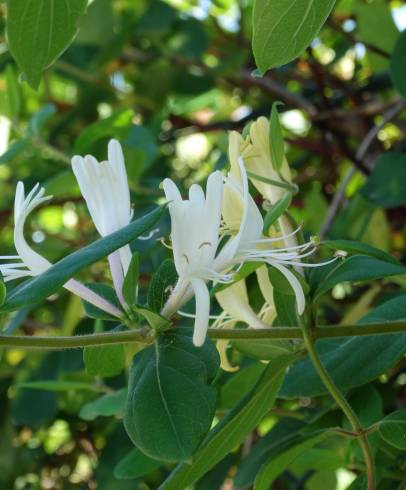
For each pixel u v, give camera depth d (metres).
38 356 0.84
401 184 0.63
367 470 0.40
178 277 0.37
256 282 0.54
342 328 0.38
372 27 0.77
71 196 0.88
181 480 0.37
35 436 0.95
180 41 0.94
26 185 0.83
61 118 0.96
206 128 0.91
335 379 0.43
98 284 0.39
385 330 0.38
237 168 0.42
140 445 0.33
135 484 0.65
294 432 0.52
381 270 0.38
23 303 0.32
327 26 0.81
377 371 0.43
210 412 0.34
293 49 0.37
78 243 0.84
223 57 0.99
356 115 0.82
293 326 0.41
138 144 0.73
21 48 0.38
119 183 0.37
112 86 0.95
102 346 0.40
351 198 0.76
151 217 0.34
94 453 0.90
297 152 0.94
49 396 0.80
